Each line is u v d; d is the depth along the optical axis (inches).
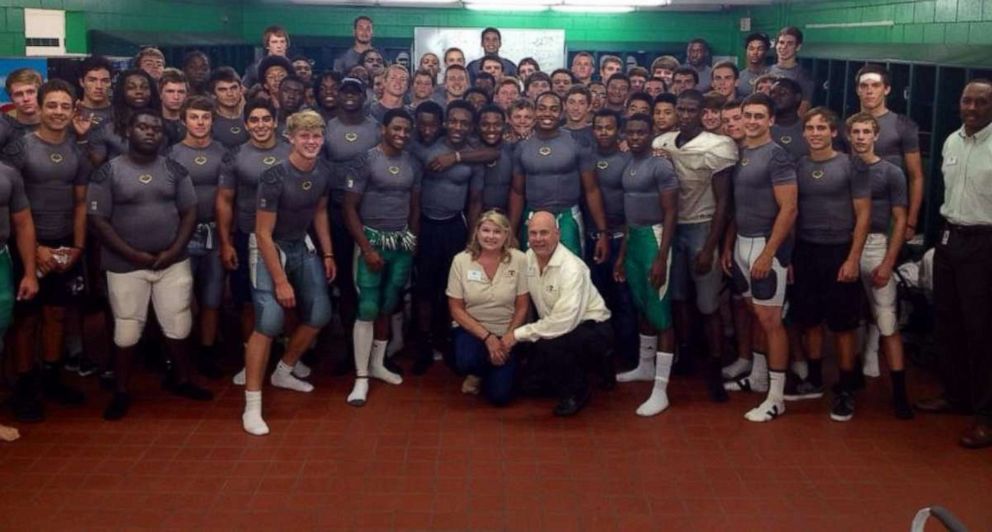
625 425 189.5
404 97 283.4
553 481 163.2
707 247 198.1
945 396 198.1
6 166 175.2
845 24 364.8
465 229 220.4
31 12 269.9
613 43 483.8
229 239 202.2
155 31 359.9
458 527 146.6
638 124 199.2
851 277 188.5
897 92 293.1
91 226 184.5
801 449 178.1
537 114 212.7
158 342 218.1
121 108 203.5
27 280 180.7
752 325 212.1
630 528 147.0
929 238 249.9
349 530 145.3
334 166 213.6
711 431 186.7
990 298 183.0
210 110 199.2
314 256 197.0
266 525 146.6
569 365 192.5
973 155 181.6
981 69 232.4
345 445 177.8
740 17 470.3
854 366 199.9
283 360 205.8
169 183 187.5
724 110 197.6
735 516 151.2
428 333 220.8
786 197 184.9
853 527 147.9
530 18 480.1
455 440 180.9
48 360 196.7
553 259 193.0
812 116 187.0
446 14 477.7
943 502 156.4
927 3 297.6
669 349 196.2
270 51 285.6
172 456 171.8
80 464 167.9
